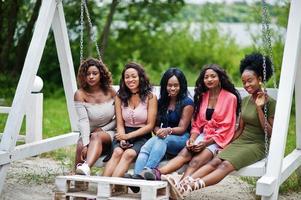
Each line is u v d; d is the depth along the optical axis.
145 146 6.43
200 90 6.72
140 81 6.70
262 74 6.62
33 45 6.97
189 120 6.67
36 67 6.93
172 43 22.11
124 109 6.75
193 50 22.30
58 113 13.99
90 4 16.39
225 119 6.59
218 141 6.50
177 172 6.46
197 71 21.66
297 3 6.48
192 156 6.44
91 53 16.02
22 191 7.29
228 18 23.83
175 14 20.41
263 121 6.48
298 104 7.61
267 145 6.44
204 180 6.16
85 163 6.41
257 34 19.08
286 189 7.57
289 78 6.39
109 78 6.94
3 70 15.93
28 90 6.86
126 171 6.38
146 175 6.12
